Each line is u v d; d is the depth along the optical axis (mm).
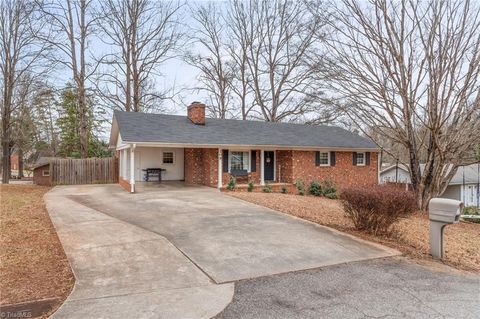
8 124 21312
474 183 21891
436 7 9383
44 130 33938
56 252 5551
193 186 16125
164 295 4004
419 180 11898
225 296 4020
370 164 19938
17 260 5105
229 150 16625
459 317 3564
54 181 18109
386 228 7109
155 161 18453
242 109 30750
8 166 21484
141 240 6309
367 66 10875
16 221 7707
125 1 24000
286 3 26859
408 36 10242
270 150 17781
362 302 3914
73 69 22312
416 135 12070
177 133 15070
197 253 5633
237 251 5777
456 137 10516
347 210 7613
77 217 8406
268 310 3664
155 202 10992
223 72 30344
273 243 6309
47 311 3551
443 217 5723
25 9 20516
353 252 5938
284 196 13305
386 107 11273
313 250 5961
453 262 5676
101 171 19188
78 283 4320
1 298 3854
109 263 5086
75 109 28516
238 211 9453
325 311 3662
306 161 17609
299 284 4453
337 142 18844
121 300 3840
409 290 4312
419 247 6473
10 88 21031
